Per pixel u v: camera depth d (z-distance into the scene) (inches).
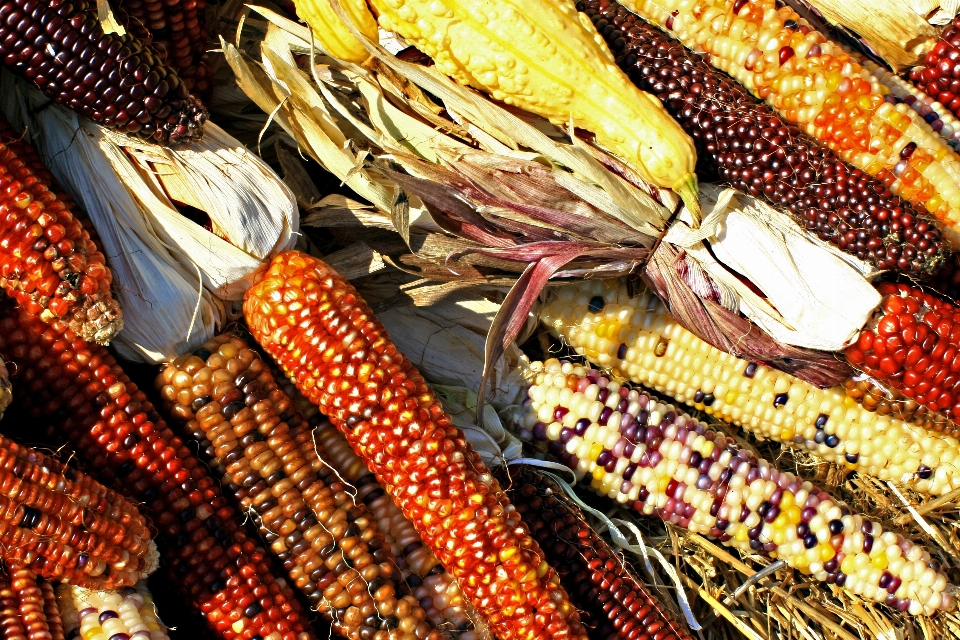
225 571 29.1
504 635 29.5
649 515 33.5
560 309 33.1
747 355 32.1
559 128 31.4
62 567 27.7
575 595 31.0
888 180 31.1
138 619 28.4
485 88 30.4
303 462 30.0
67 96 28.6
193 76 30.9
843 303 30.9
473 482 29.5
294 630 29.2
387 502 30.8
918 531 33.8
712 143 31.2
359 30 29.9
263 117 32.1
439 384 32.7
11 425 29.2
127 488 29.0
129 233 29.9
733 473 32.3
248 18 31.9
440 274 32.0
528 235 31.5
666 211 31.4
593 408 32.3
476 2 29.4
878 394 32.3
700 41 31.7
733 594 32.8
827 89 31.0
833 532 32.2
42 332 28.8
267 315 29.6
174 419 29.9
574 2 31.8
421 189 30.8
